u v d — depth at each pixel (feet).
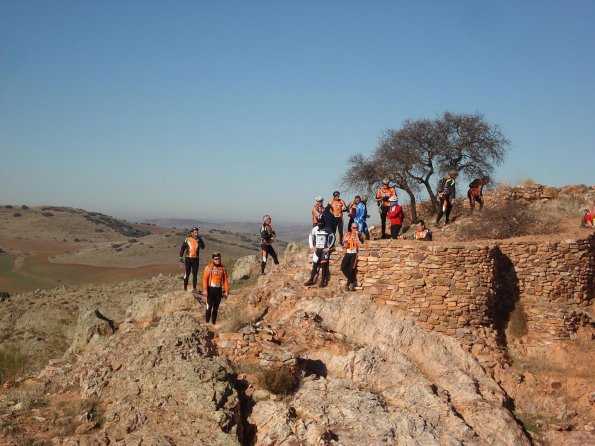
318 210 55.67
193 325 44.60
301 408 37.19
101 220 524.93
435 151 84.99
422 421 37.29
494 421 39.06
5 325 83.25
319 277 55.93
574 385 44.04
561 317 50.16
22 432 32.55
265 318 51.80
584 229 60.23
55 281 247.70
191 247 60.59
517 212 65.92
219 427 33.35
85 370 41.88
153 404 35.09
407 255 50.37
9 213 493.77
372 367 43.11
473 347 47.32
